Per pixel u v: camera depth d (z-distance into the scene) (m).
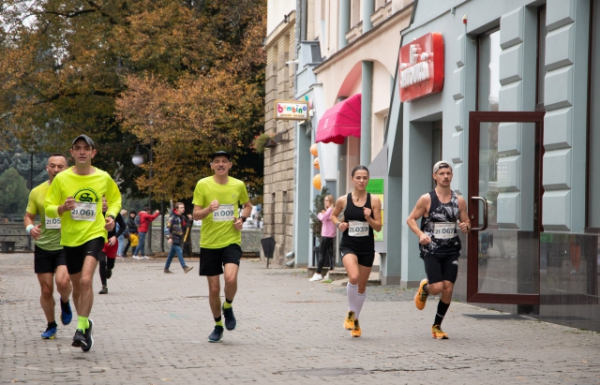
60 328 13.02
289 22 35.78
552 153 13.36
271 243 34.12
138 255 44.56
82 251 10.59
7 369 9.16
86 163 10.65
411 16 19.61
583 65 12.77
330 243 24.81
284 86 37.19
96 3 49.34
